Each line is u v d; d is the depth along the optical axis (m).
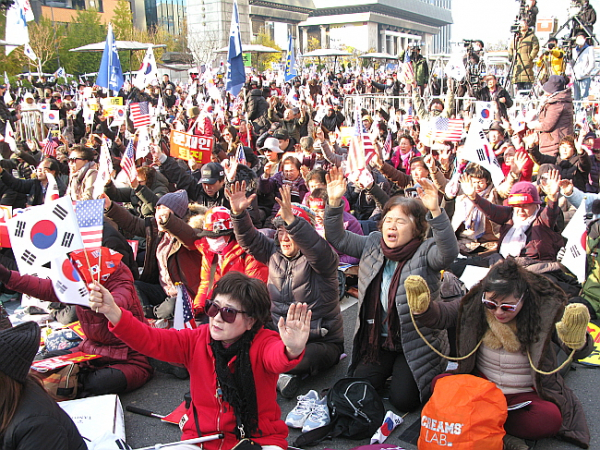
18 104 19.98
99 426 3.65
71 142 14.80
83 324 4.32
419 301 3.38
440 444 3.13
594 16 13.57
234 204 4.58
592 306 5.18
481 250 6.37
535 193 5.38
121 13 55.97
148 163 9.62
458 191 6.52
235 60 12.66
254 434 2.85
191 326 4.57
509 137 10.14
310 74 36.16
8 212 5.86
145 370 4.52
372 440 3.60
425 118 12.91
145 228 5.77
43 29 47.78
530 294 3.35
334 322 4.58
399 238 3.91
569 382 4.41
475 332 3.54
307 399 3.96
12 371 2.24
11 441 2.23
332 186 4.21
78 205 3.78
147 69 15.20
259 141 10.16
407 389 3.93
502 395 3.24
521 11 14.12
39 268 3.79
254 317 2.86
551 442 3.59
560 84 9.98
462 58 12.84
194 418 2.96
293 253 4.45
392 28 164.50
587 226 5.36
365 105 16.56
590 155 8.09
